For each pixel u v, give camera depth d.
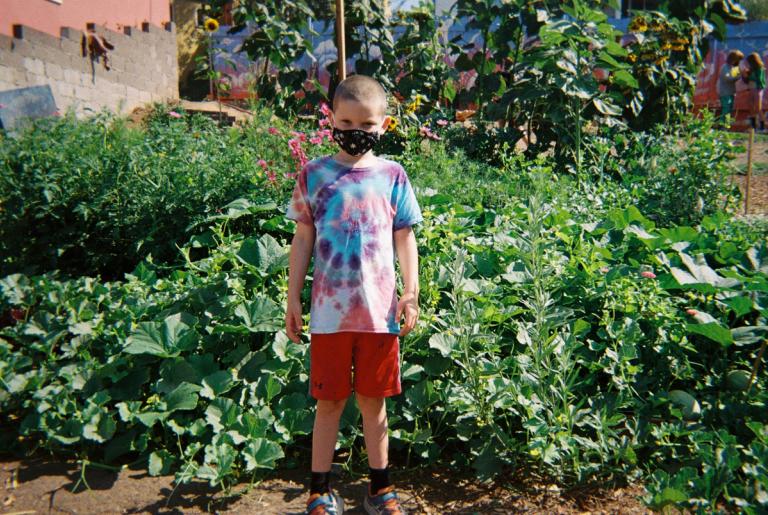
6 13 7.81
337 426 2.41
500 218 4.70
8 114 6.68
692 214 5.90
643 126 8.41
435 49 8.95
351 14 8.39
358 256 2.27
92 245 4.82
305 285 3.65
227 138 5.65
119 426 2.95
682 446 2.83
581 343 3.08
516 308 3.34
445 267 3.67
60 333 3.42
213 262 3.82
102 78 9.25
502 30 8.62
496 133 7.94
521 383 2.88
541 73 7.67
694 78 8.70
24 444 2.98
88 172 4.86
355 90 2.25
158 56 11.04
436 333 3.13
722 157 6.15
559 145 7.74
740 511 2.20
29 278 4.44
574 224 4.53
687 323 3.27
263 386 3.03
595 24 7.25
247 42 8.34
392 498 2.44
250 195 4.63
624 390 3.02
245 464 2.76
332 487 2.68
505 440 2.72
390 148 7.31
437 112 8.65
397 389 2.38
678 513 2.31
